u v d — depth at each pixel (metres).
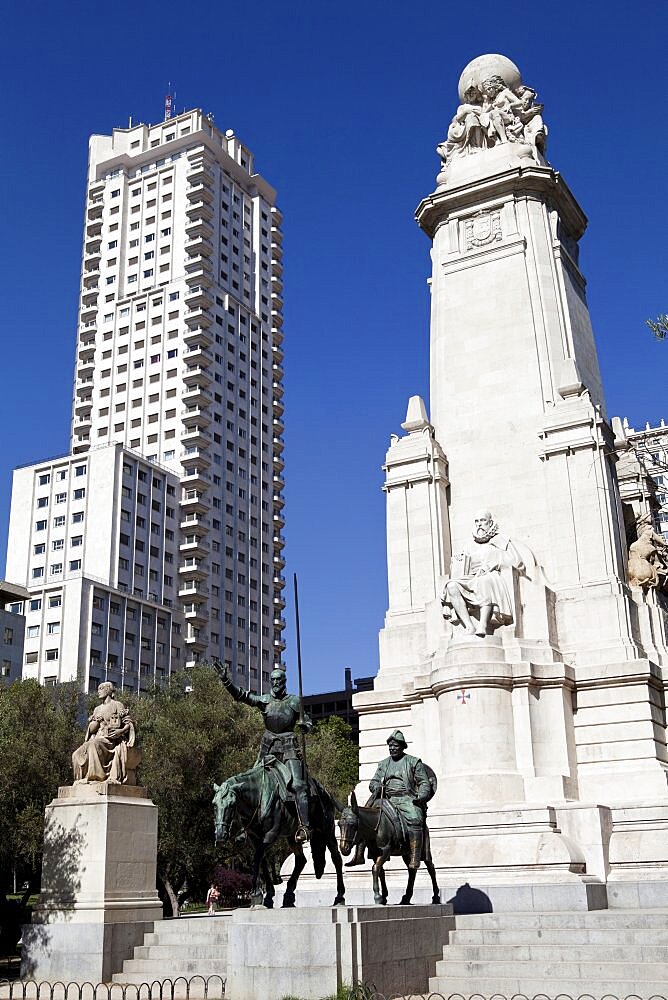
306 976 12.93
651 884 19.69
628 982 13.88
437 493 29.98
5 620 62.06
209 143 109.94
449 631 26.70
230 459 102.62
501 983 14.65
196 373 99.50
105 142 115.75
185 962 16.56
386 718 27.75
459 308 32.12
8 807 30.58
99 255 111.38
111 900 17.77
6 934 26.03
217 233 108.88
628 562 28.91
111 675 79.75
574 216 34.72
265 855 14.64
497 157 33.47
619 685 25.44
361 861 15.39
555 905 18.97
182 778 36.78
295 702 15.43
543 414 29.64
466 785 23.56
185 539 94.31
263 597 103.38
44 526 89.19
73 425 106.38
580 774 25.05
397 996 13.94
